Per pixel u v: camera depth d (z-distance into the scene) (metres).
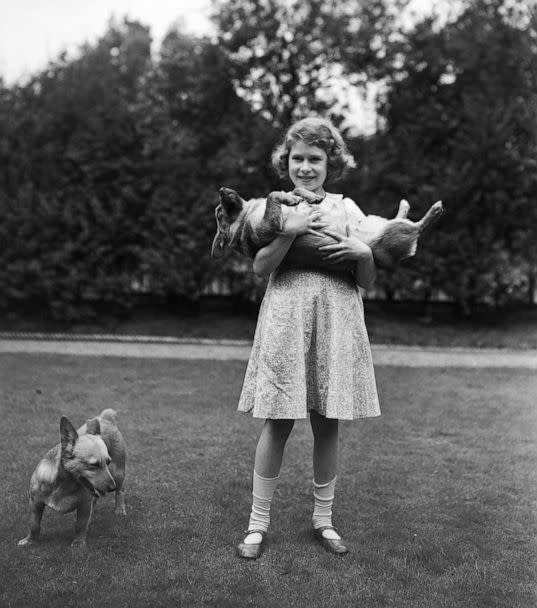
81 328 16.23
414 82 16.92
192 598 3.38
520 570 3.81
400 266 16.39
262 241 3.76
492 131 15.90
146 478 5.27
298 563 3.82
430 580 3.66
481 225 16.39
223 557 3.88
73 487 3.83
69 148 16.52
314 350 3.87
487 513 4.71
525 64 16.48
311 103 16.48
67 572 3.62
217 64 16.62
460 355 13.88
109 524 4.32
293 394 3.76
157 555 3.89
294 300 3.83
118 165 16.42
